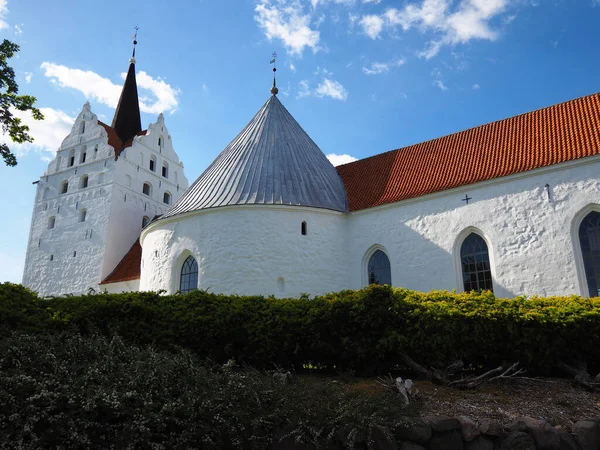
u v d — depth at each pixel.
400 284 18.08
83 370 6.55
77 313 10.40
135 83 39.00
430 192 18.17
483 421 7.29
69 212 32.25
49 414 5.44
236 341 10.71
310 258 18.41
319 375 10.50
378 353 9.91
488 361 10.02
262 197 18.55
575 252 14.98
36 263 32.12
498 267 16.19
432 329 9.61
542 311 10.05
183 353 7.60
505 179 16.70
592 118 17.08
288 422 6.42
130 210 32.03
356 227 19.78
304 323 10.60
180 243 19.11
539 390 9.02
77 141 34.34
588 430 7.43
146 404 5.69
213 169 21.06
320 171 21.44
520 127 19.09
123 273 28.48
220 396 6.34
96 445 5.36
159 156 35.75
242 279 17.53
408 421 6.83
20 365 6.31
